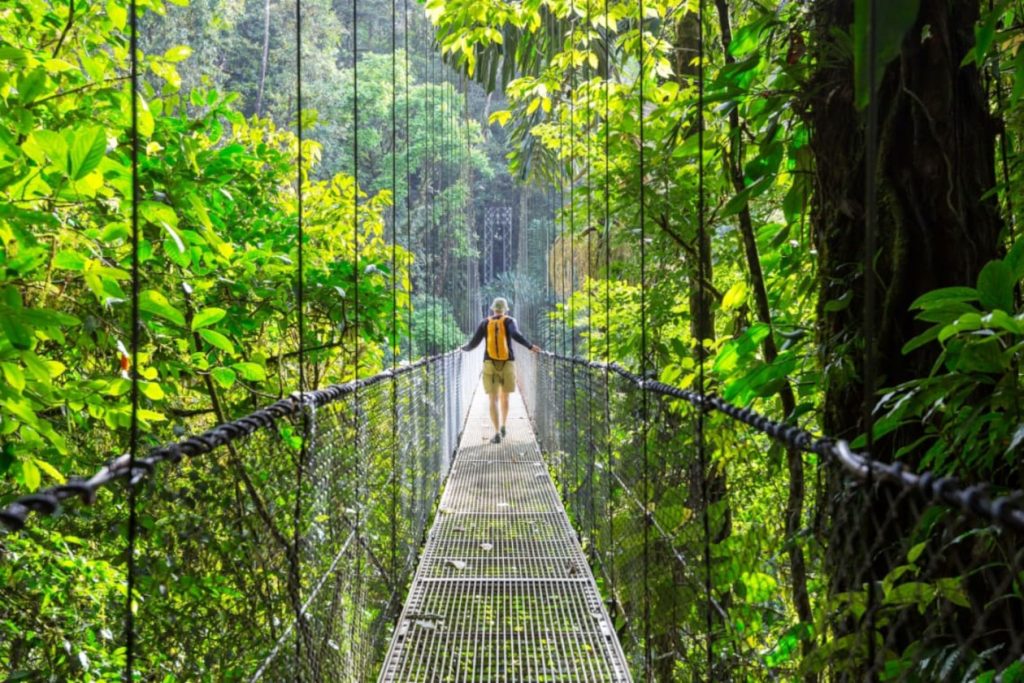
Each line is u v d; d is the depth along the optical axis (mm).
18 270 1669
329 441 1800
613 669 2553
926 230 1442
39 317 1504
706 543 1406
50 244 1770
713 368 1803
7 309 1493
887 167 1467
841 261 1566
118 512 2254
